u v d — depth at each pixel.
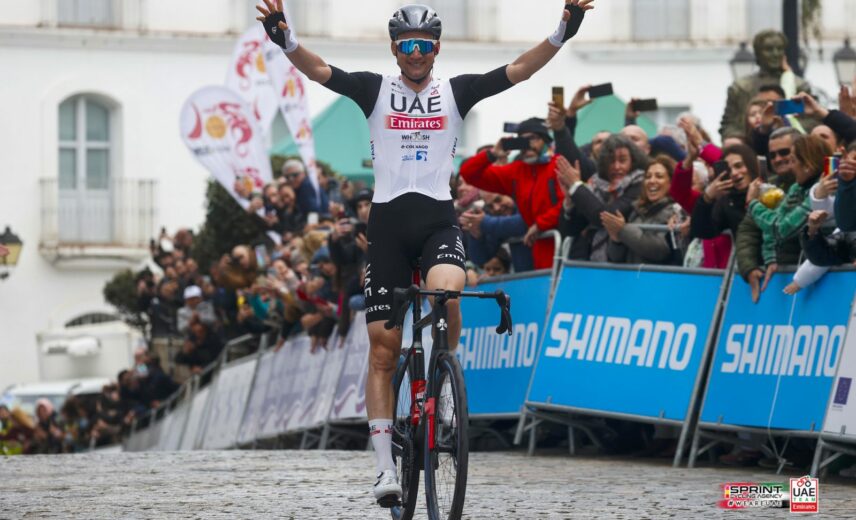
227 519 12.89
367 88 12.75
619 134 19.67
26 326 59.09
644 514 12.91
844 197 15.39
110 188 60.34
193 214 60.72
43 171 59.09
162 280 41.56
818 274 16.44
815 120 20.52
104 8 59.56
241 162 36.31
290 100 35.97
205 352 35.53
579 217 19.62
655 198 19.19
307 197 32.81
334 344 25.38
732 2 60.81
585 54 60.56
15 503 14.46
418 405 12.12
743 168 17.72
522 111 60.53
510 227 21.41
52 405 47.50
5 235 42.56
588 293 19.38
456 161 58.59
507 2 61.53
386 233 12.62
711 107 60.69
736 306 17.62
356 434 24.50
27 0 58.84
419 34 12.67
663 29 61.00
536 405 19.56
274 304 28.95
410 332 21.19
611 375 18.81
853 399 15.67
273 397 28.59
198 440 34.06
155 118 60.19
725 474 16.62
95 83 59.50
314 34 60.56
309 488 15.38
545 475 16.61
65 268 59.66
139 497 14.77
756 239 17.44
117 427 44.19
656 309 18.55
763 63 23.17
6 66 58.72
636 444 19.75
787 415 16.58
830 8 58.81
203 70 60.53
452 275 12.20
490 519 12.71
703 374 18.05
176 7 60.09
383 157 12.68
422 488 14.62
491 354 20.94
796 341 16.69
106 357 56.34
